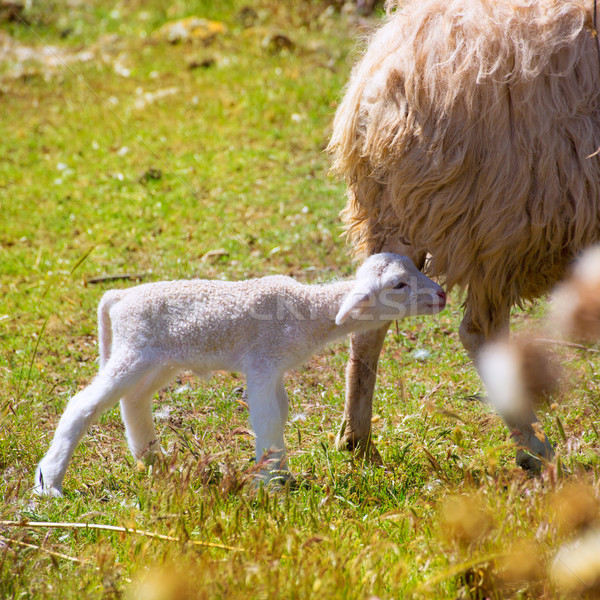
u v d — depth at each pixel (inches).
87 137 1041.5
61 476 400.5
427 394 505.4
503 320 406.3
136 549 327.6
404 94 389.4
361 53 472.4
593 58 380.2
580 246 387.5
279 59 1263.5
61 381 536.7
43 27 1556.3
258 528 333.1
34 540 355.9
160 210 832.9
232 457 436.8
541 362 219.0
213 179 899.4
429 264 425.1
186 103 1124.5
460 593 291.9
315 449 451.8
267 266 715.4
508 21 377.1
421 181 387.2
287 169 913.5
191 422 496.4
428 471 415.2
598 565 225.8
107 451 460.1
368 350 438.6
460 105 375.6
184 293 405.4
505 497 340.5
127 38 1472.7
